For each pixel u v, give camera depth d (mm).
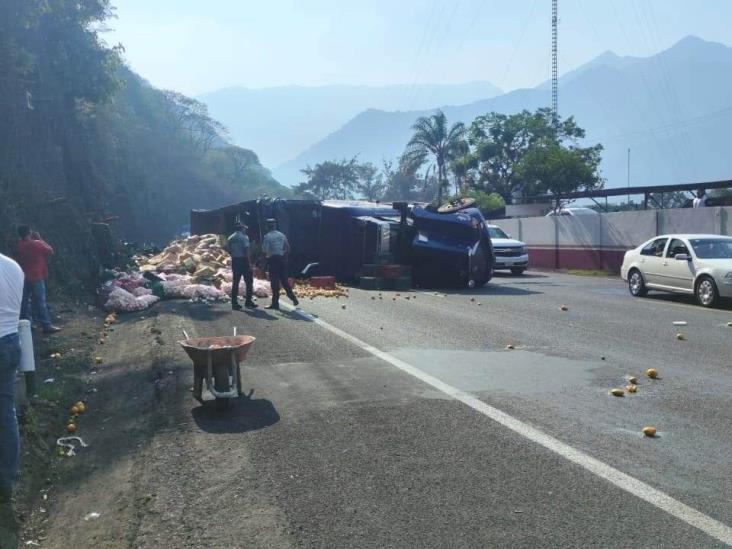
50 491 5672
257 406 7473
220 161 131125
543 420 6770
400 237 21906
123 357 10602
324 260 23469
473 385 8227
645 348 10703
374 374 8852
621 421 6730
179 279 18688
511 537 4324
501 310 15625
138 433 6867
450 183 59094
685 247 17344
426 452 5895
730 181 30297
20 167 20125
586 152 50844
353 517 4680
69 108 27000
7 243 15805
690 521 4504
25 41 23062
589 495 4941
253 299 17844
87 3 25922
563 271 31062
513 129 54156
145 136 106875
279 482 5332
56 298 16297
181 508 4949
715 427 6523
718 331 12461
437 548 4215
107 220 26266
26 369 6887
